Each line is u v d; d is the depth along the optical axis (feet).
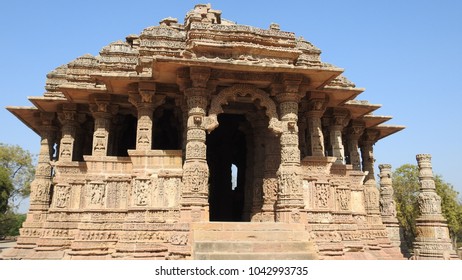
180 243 38.55
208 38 46.37
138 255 40.04
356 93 50.39
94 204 45.47
